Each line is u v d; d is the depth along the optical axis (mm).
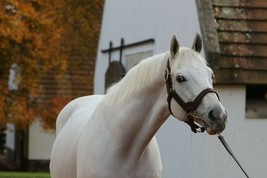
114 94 7562
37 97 24125
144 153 7453
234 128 11508
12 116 20531
